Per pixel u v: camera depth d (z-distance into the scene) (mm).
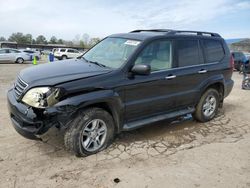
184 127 5371
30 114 3459
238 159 4035
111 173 3512
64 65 4316
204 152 4234
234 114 6422
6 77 12383
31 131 3479
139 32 5172
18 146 4168
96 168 3621
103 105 3975
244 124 5688
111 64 4289
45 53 51031
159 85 4531
